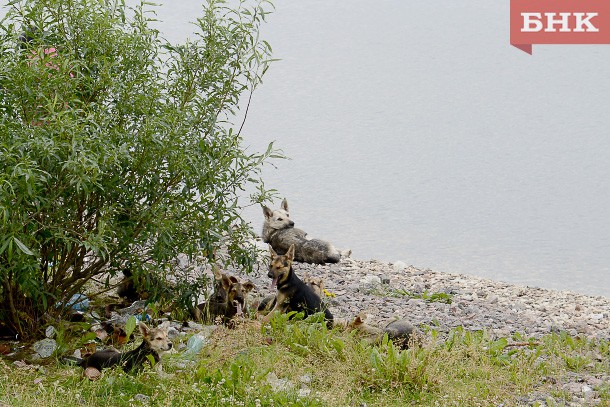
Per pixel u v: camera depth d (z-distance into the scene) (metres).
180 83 21.53
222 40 21.59
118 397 17.09
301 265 30.97
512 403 18.12
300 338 19.89
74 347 19.53
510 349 21.86
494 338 22.98
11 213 17.64
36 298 19.30
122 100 20.33
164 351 18.06
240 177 21.34
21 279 18.45
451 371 19.31
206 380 17.78
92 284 23.73
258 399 16.88
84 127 19.11
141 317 21.59
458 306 26.97
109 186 19.42
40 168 18.47
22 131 18.25
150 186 20.16
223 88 21.56
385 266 32.78
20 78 18.86
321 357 19.39
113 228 19.67
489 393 18.53
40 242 19.17
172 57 21.53
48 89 19.27
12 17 20.00
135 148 19.72
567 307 28.45
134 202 20.23
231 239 22.20
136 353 18.08
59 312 20.62
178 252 20.97
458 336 21.33
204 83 21.53
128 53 20.69
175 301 21.89
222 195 21.06
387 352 19.55
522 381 19.20
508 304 28.06
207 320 21.70
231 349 19.36
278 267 21.80
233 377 17.67
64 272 20.09
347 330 20.81
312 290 22.72
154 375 17.91
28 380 17.92
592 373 20.44
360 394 18.20
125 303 22.72
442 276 31.97
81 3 20.38
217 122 21.45
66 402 16.84
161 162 19.95
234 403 16.92
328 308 24.69
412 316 24.88
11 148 17.42
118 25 21.00
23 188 17.70
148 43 20.97
